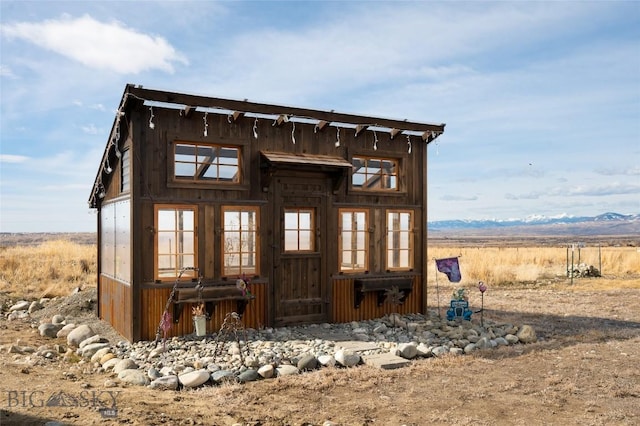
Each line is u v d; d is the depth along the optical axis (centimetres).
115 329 1101
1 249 2397
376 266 1219
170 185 998
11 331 1158
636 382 773
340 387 745
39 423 527
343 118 1148
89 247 2597
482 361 887
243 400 680
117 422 551
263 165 1075
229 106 1027
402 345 915
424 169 1287
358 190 1200
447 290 1898
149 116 985
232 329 1022
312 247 1153
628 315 1375
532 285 2072
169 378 732
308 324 1130
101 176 1211
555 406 672
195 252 1022
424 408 663
